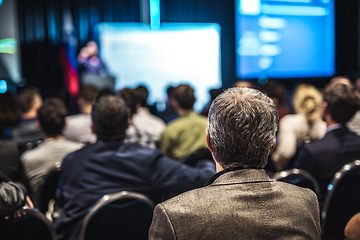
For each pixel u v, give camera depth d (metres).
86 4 7.04
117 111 1.58
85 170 1.54
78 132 3.17
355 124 2.57
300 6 7.78
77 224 1.51
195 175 1.61
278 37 7.74
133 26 7.14
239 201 0.77
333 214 1.82
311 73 8.06
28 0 6.79
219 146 0.83
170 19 7.50
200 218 0.75
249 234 0.74
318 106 2.86
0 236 1.31
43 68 6.98
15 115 3.12
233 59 7.86
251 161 0.82
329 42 8.10
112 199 1.44
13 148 2.39
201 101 7.59
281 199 0.80
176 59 7.37
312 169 1.87
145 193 1.57
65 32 6.97
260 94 0.86
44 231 1.40
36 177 2.09
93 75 5.96
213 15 7.70
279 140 2.86
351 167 1.75
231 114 0.81
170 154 2.89
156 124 3.16
